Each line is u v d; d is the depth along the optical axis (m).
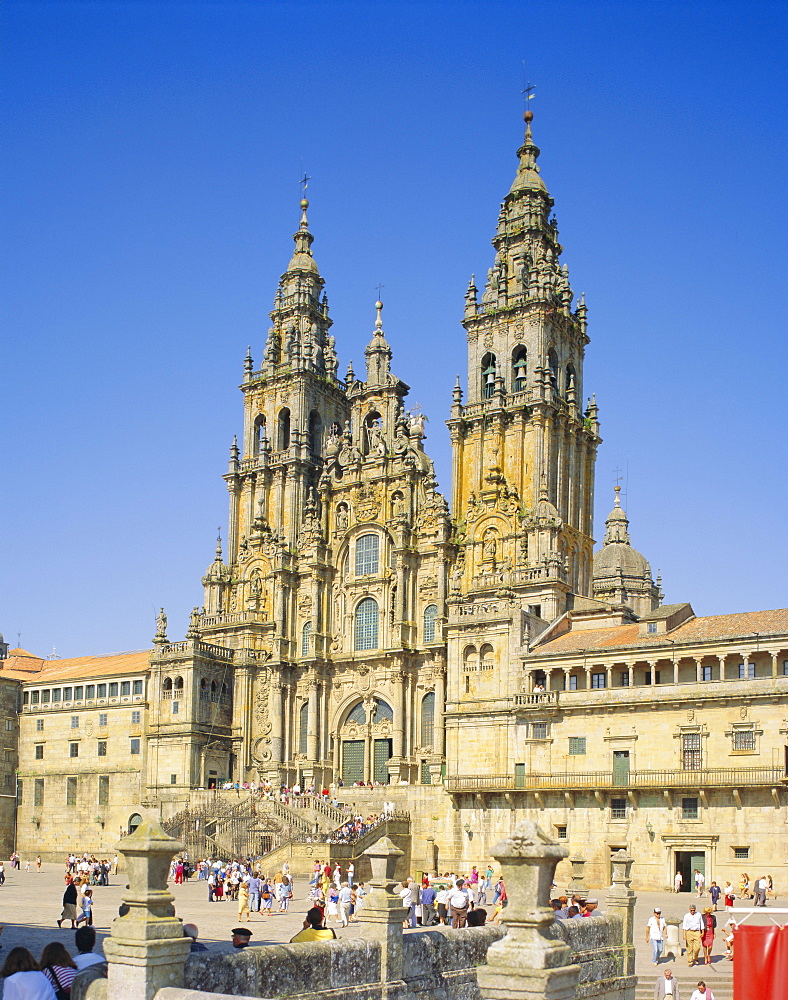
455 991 32.31
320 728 114.06
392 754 108.56
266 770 113.62
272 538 121.69
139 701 117.62
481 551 107.25
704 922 49.00
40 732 124.69
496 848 23.42
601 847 84.06
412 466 113.81
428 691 108.44
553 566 100.56
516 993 22.20
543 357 109.81
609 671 87.19
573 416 111.19
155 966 22.47
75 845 118.62
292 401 125.12
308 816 96.56
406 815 96.44
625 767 84.19
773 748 77.69
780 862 76.19
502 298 113.44
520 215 116.88
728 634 81.50
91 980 22.78
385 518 115.12
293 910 63.69
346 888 58.09
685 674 83.38
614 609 96.25
